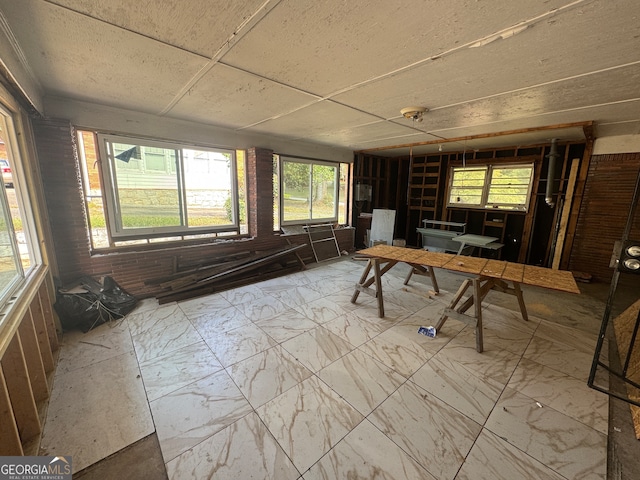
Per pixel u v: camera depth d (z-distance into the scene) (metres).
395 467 1.45
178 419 1.74
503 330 2.89
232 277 4.14
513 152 5.38
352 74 2.13
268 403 1.87
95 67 2.05
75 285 3.02
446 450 1.55
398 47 1.72
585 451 1.55
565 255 4.67
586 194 4.43
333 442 1.59
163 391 1.97
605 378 2.17
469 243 4.72
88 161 3.25
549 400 1.93
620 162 4.13
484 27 1.49
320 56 1.84
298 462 1.47
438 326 2.76
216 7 1.35
